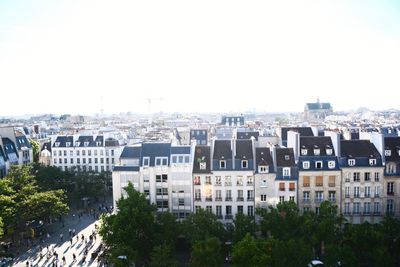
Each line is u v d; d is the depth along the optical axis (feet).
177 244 444.14
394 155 465.06
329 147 473.67
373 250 341.62
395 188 459.73
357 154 467.93
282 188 460.55
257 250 326.85
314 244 363.76
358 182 459.73
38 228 514.27
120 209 404.98
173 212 472.85
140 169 470.80
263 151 480.64
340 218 381.40
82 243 481.46
